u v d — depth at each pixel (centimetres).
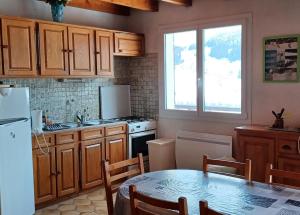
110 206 244
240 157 374
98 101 498
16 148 321
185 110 473
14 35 358
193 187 221
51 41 392
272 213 175
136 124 477
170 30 479
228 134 431
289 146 335
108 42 459
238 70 420
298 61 365
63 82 451
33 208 353
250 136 364
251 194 204
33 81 417
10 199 311
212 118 444
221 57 434
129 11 528
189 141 458
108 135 444
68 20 452
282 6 373
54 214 359
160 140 481
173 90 494
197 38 451
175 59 486
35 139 368
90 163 424
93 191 434
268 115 394
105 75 457
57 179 390
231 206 185
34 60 377
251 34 400
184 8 462
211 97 449
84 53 429
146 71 516
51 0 402
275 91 386
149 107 519
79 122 452
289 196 199
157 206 174
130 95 535
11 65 357
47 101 434
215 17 430
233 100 428
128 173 264
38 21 379
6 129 305
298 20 363
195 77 464
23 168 333
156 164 467
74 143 406
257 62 398
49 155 382
